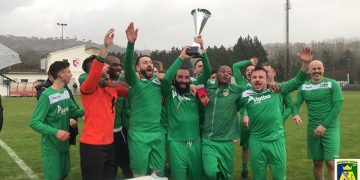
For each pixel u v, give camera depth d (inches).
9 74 2316.7
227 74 230.5
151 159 224.1
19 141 487.5
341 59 3759.8
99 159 198.2
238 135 238.1
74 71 2409.0
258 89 227.5
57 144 213.5
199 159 235.8
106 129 201.9
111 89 206.2
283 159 225.6
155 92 224.4
